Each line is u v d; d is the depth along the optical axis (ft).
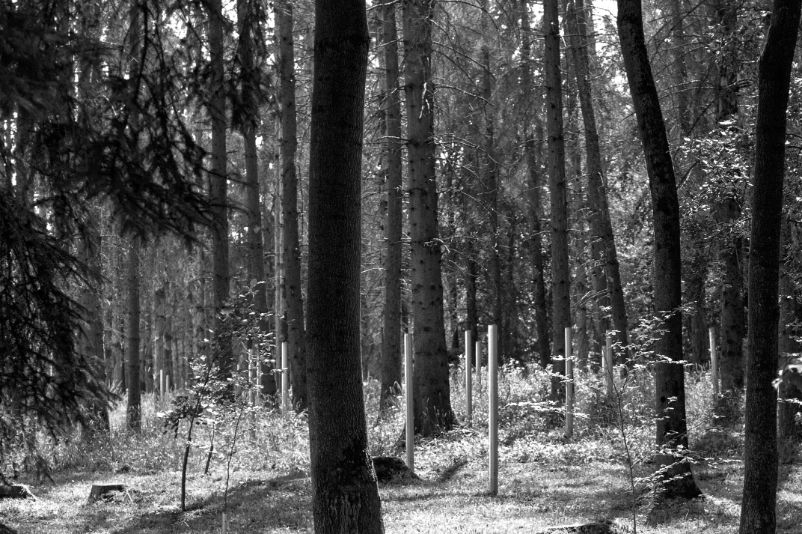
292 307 72.08
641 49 33.40
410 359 44.32
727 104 48.11
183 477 37.55
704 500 33.04
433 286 59.36
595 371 67.26
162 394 99.40
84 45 18.80
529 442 53.83
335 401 23.11
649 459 36.52
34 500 40.47
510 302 116.78
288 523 33.58
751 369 23.93
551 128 65.51
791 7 23.41
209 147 88.43
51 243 22.50
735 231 44.04
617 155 71.72
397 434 58.34
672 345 33.01
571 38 72.69
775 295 23.79
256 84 24.21
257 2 24.27
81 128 19.77
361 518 22.91
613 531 27.45
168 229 19.74
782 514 31.55
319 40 23.47
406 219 104.83
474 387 74.69
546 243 116.88
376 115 68.13
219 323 36.37
